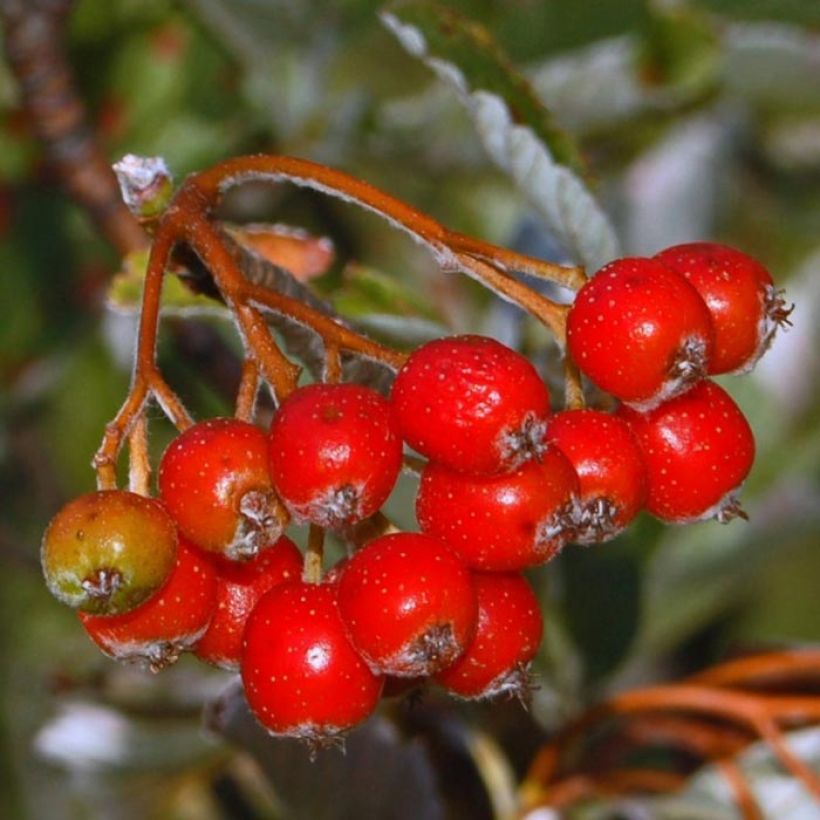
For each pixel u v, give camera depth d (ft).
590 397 1.26
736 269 1.24
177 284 1.40
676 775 1.53
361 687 1.20
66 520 1.18
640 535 1.60
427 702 1.49
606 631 1.57
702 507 1.24
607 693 1.60
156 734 1.65
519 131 1.38
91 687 1.65
